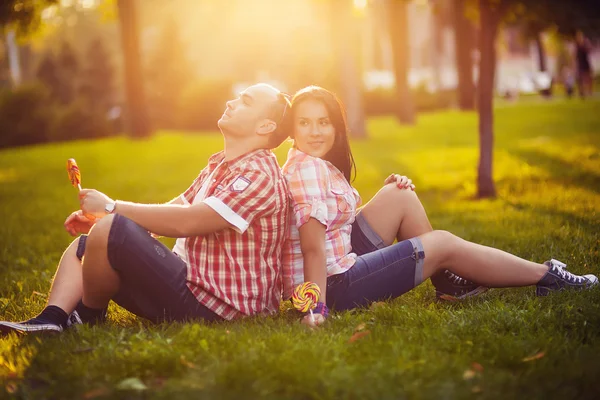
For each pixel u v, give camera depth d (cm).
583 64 3650
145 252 371
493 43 1012
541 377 312
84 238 407
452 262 434
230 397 288
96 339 369
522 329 380
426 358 332
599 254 566
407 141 2112
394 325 394
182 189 1262
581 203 862
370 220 442
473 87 3481
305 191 401
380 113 3678
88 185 1380
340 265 412
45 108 3080
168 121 3522
